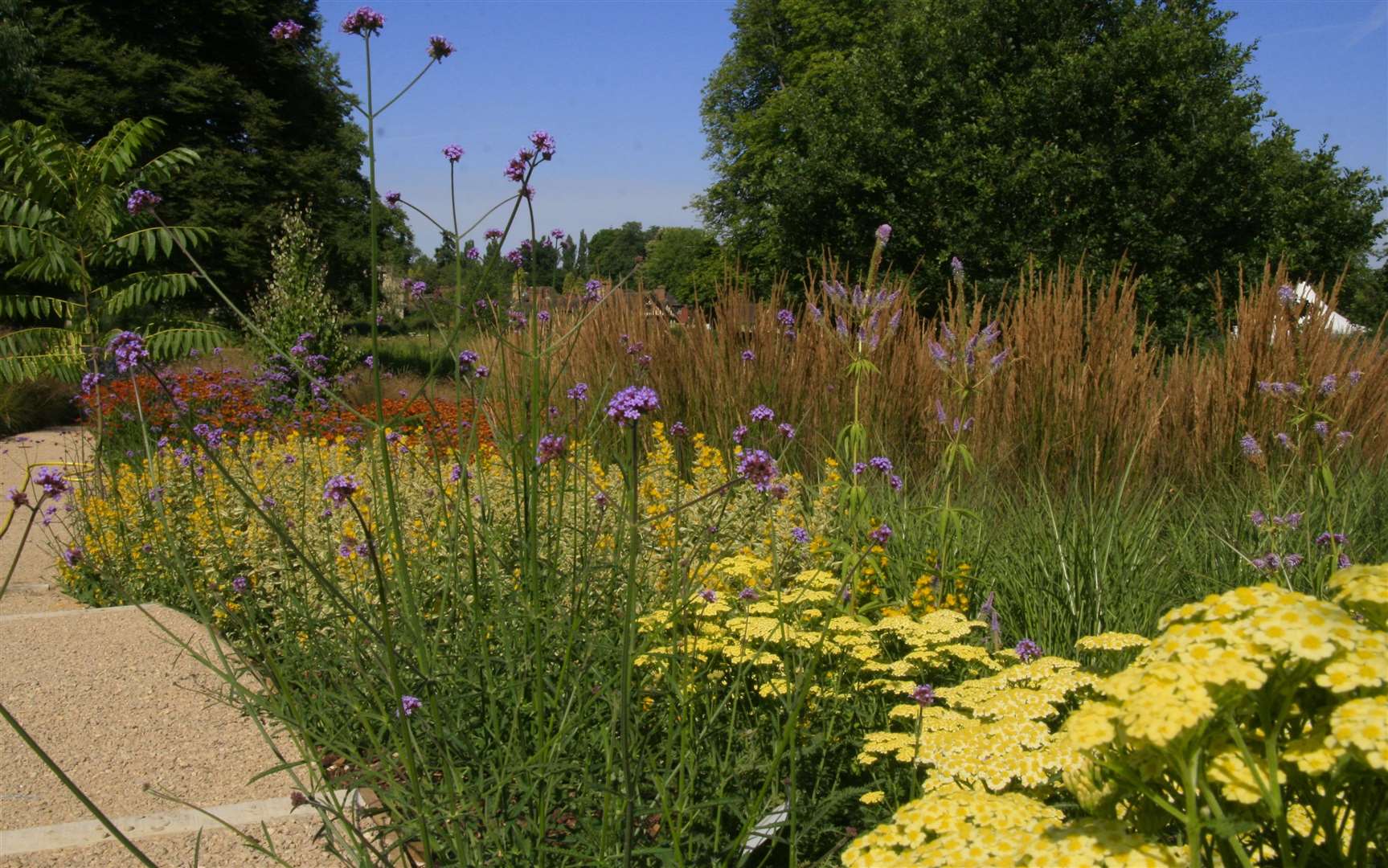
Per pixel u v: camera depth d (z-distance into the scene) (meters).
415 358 14.15
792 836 2.13
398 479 4.94
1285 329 5.91
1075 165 15.62
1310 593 3.84
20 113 19.89
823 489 4.91
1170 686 1.28
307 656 3.41
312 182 23.98
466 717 2.78
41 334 5.97
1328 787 1.31
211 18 22.55
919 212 16.64
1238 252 15.48
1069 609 3.78
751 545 4.55
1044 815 1.57
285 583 3.97
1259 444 5.70
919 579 4.06
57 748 3.24
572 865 2.25
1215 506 5.12
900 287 7.25
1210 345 6.67
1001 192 15.97
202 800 2.90
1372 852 1.53
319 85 25.28
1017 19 17.09
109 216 6.03
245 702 2.77
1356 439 5.89
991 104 16.48
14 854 2.55
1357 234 16.14
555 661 2.76
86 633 4.42
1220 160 15.51
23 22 19.83
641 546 3.40
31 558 6.50
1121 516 4.61
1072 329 6.13
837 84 18.52
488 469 4.78
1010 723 2.06
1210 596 1.42
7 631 4.46
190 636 4.33
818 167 17.42
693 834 2.39
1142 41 15.76
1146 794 1.37
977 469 5.66
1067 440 5.76
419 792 2.03
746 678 3.02
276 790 2.96
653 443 6.79
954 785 2.05
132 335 2.18
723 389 6.97
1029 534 4.42
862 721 3.05
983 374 5.09
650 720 2.67
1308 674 1.30
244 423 8.20
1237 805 1.45
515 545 3.22
